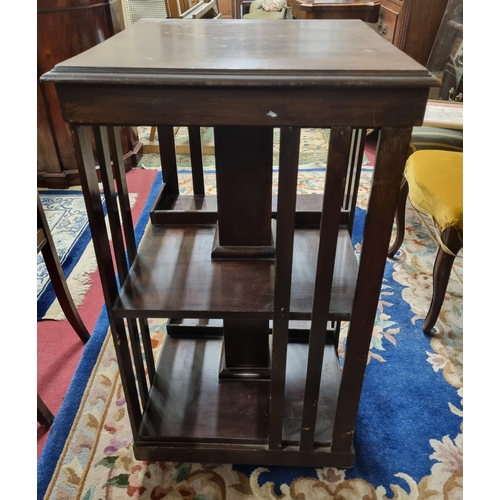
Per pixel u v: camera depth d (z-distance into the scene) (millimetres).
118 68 573
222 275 836
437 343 1317
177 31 822
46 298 1504
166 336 1214
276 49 669
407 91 561
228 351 1045
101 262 721
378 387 1176
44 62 1934
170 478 965
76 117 601
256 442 945
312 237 945
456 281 1570
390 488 945
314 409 867
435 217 1208
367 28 846
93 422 1086
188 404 1017
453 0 2107
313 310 740
